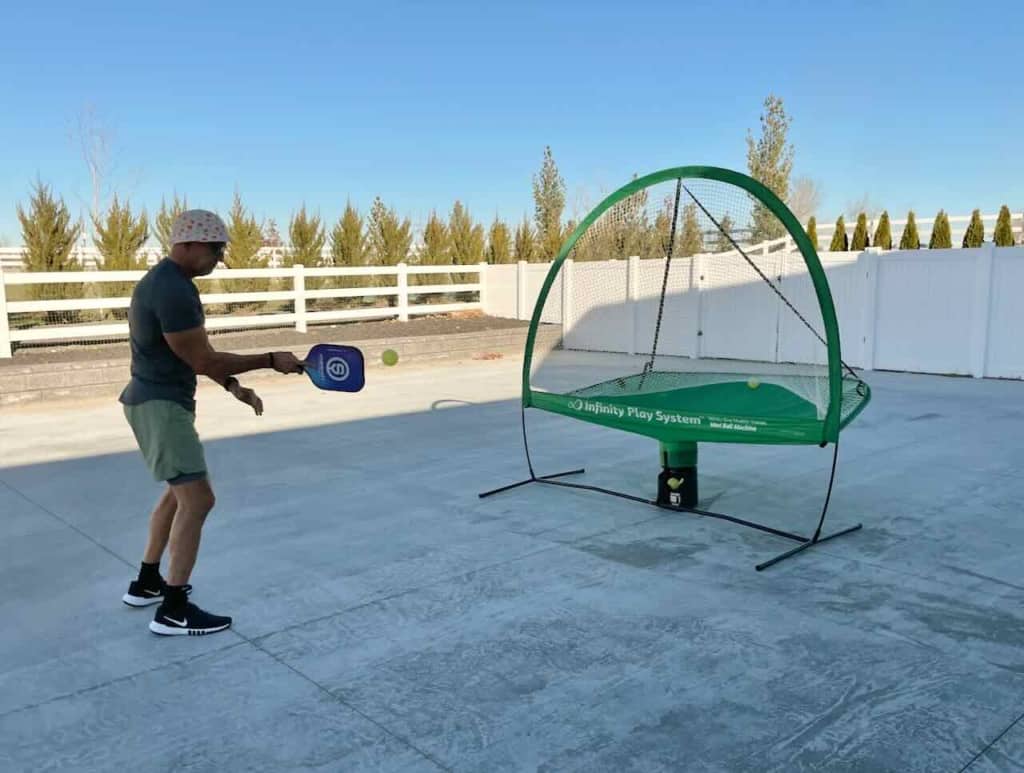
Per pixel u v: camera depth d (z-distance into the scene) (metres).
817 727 2.48
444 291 15.91
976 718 2.52
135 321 3.02
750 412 4.87
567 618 3.30
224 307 14.46
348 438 7.01
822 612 3.34
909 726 2.48
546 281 5.21
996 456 6.09
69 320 12.22
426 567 3.88
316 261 16.17
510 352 14.04
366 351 11.94
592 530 4.45
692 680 2.79
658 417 4.52
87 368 9.45
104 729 2.51
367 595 3.55
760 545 4.18
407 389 10.05
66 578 3.80
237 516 4.73
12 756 2.37
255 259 14.73
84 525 4.59
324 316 13.95
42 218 12.29
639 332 14.09
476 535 4.37
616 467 5.93
